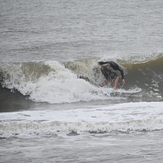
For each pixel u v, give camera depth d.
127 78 45.91
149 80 45.97
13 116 27.86
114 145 20.89
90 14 88.19
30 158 18.64
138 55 51.19
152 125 25.14
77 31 70.94
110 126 24.73
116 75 43.53
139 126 24.98
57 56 50.84
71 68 45.22
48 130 24.30
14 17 84.06
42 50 55.38
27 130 24.19
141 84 45.09
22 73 42.94
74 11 91.75
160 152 19.33
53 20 81.44
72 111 29.94
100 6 98.31
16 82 42.31
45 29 72.81
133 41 61.72
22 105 37.03
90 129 24.44
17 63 44.19
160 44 58.88
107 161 17.92
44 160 18.30
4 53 53.00
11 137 23.03
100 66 45.84
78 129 24.44
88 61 46.34
